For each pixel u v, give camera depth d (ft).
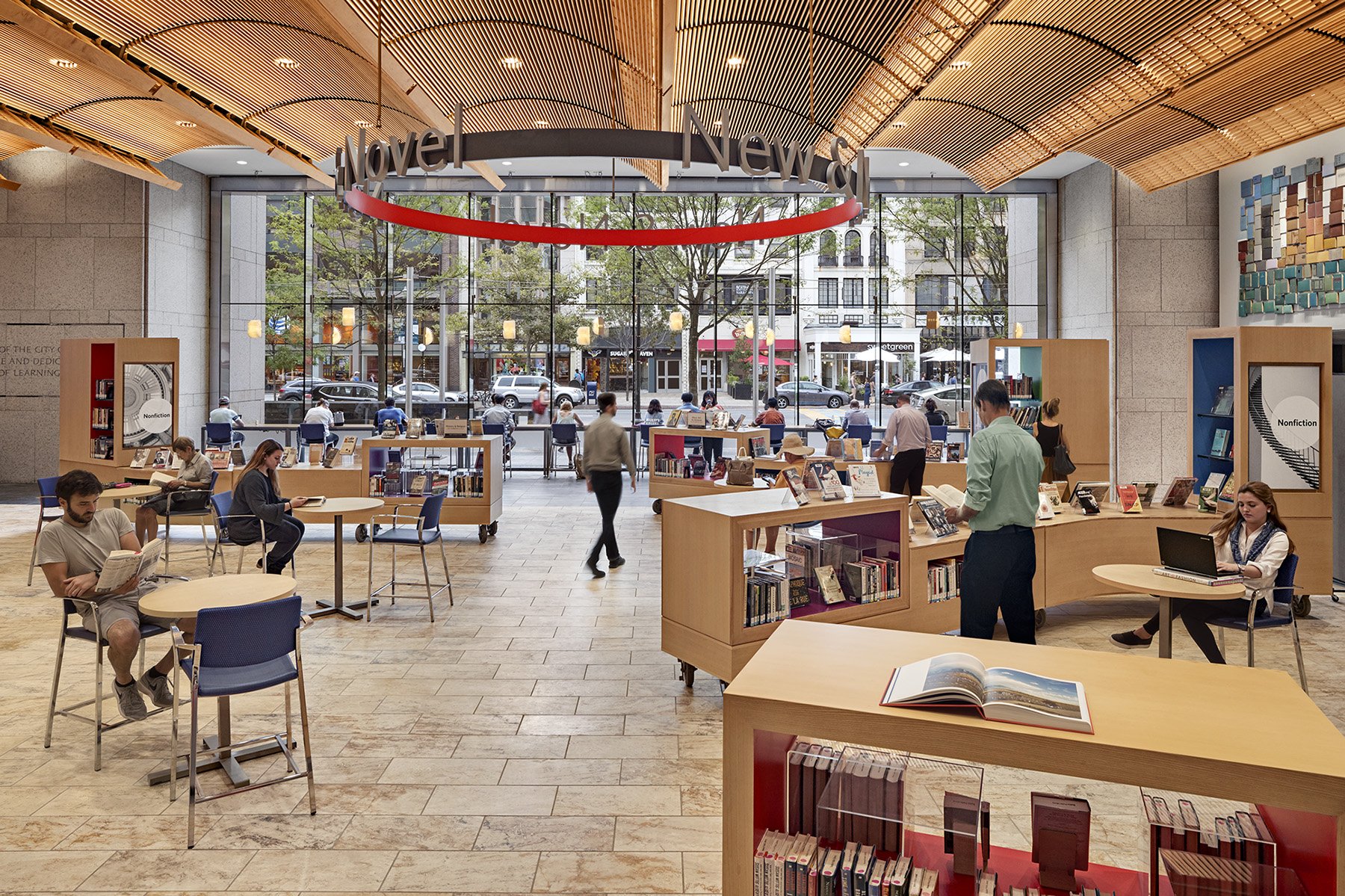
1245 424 23.70
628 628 22.11
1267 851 6.59
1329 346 23.70
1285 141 30.12
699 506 16.93
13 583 26.89
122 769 13.99
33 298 48.42
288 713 13.87
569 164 49.78
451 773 13.83
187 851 11.45
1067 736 6.58
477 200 55.16
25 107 30.32
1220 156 32.76
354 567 29.07
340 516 23.39
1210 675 7.98
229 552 31.60
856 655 8.49
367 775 13.78
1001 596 15.19
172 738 12.86
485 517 33.22
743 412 55.83
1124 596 26.11
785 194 54.39
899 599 18.44
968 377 54.49
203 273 53.98
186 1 23.04
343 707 16.70
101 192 48.08
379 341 55.88
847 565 17.94
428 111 32.30
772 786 7.73
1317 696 17.03
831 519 18.48
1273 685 7.71
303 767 14.07
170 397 34.65
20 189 48.24
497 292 55.72
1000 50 25.30
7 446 48.83
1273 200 36.99
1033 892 7.33
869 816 7.48
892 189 52.95
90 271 48.19
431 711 16.49
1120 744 6.46
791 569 17.46
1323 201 33.47
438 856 11.34
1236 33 22.68
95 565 15.30
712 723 15.97
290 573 28.09
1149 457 43.78
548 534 35.22
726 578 16.02
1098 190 45.55
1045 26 23.68
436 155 15.24
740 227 26.81
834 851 7.45
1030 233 52.47
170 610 13.04
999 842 10.15
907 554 18.51
